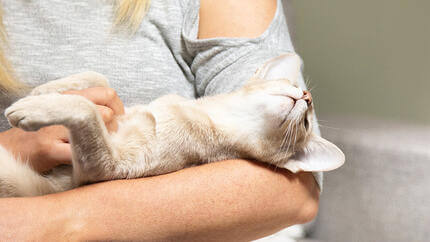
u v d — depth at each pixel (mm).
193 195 829
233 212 836
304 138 1076
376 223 1216
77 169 873
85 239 762
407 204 1174
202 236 827
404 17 1442
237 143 1023
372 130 1350
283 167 961
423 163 1176
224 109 1056
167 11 1218
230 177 875
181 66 1258
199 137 1000
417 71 1416
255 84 1098
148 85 1176
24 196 907
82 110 812
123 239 780
